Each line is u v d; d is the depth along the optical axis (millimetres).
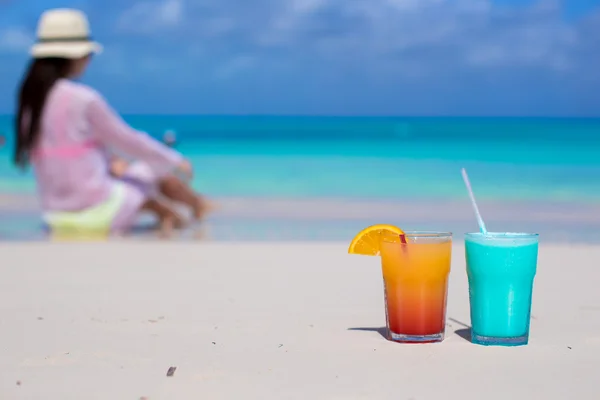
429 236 1420
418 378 1237
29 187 4320
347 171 5191
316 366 1288
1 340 1438
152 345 1399
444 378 1236
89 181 2910
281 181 4598
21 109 2908
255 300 1726
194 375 1256
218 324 1529
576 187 4258
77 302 1714
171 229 2982
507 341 1378
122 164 3232
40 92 2883
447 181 4566
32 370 1282
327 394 1184
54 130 2891
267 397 1176
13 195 4000
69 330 1495
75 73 3004
